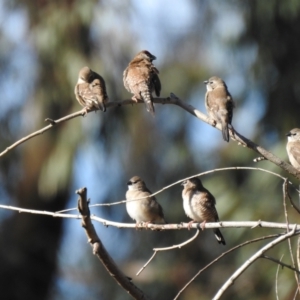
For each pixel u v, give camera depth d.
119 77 17.17
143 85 10.32
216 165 17.97
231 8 17.22
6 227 18.92
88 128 17.28
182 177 18.88
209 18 17.91
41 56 17.28
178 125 19.31
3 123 17.75
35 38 17.34
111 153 17.80
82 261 20.31
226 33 17.28
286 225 7.03
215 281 17.67
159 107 19.20
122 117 17.75
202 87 19.27
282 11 16.44
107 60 17.12
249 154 17.02
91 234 6.84
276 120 16.62
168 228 8.12
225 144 17.97
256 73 17.00
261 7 16.56
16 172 18.19
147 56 11.00
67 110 17.48
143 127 18.52
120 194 18.44
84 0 17.14
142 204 10.96
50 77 17.31
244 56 17.27
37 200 18.69
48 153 17.67
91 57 17.11
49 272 19.17
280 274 15.04
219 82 10.72
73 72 16.95
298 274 6.95
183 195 10.43
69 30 17.06
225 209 16.38
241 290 16.31
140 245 18.92
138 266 18.61
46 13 17.28
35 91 17.56
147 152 18.66
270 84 16.98
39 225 19.00
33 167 17.91
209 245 18.30
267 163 15.99
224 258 17.92
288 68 16.86
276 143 16.48
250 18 16.86
